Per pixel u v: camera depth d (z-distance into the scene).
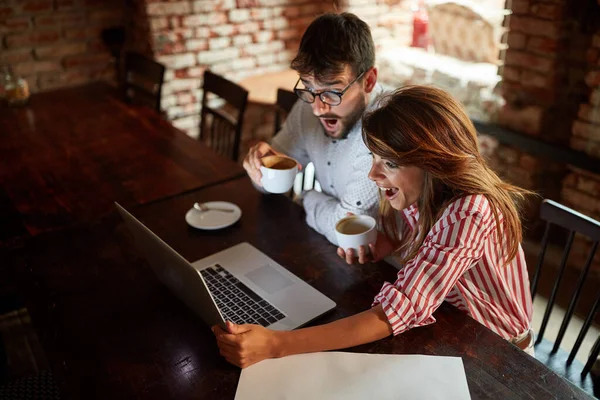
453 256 1.09
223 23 3.42
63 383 1.07
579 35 2.46
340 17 1.43
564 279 2.56
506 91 2.79
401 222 1.49
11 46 3.04
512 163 2.84
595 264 2.55
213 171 1.93
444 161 1.07
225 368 1.09
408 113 1.07
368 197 1.53
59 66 3.23
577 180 2.55
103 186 1.83
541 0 2.49
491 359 1.09
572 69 2.54
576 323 2.29
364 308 1.24
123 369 1.10
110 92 2.77
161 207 1.68
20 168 1.98
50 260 1.43
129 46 3.42
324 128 1.64
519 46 2.66
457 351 1.11
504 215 1.16
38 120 2.42
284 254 1.45
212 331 1.14
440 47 3.43
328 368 1.07
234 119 3.60
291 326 1.18
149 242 1.19
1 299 1.84
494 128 2.81
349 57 1.40
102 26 3.27
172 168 1.95
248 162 1.61
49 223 1.63
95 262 1.42
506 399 1.00
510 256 1.21
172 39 3.28
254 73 3.69
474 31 3.18
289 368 1.07
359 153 1.55
